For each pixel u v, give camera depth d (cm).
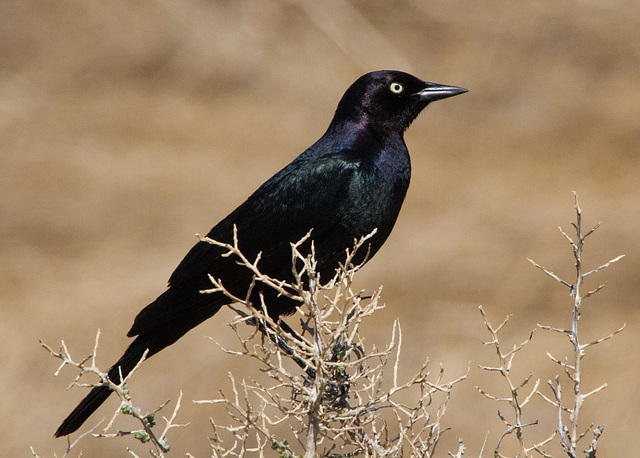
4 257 1647
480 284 1427
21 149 2100
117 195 1858
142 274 1577
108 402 1167
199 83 2539
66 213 1792
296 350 464
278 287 466
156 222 1753
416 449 482
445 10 2672
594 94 2227
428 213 1700
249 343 1208
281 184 700
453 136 2198
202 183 1925
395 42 2606
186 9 2753
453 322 1328
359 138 713
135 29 2698
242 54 2592
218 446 469
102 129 2252
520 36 2488
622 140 1991
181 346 1244
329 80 2509
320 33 2652
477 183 1855
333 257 701
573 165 1917
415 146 2148
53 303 1473
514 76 2362
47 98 2469
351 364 464
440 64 2530
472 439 1114
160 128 2253
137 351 685
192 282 692
